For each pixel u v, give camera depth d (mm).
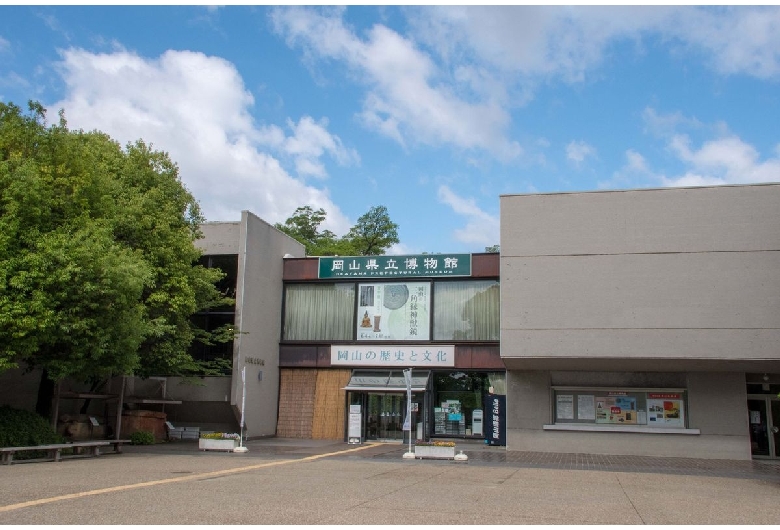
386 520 9688
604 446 25484
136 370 25328
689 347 22719
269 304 30344
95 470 15969
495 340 28906
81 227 19422
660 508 11734
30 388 27766
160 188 25953
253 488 12898
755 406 25609
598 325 23547
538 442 26016
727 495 13977
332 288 31312
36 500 10984
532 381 26531
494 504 11586
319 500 11453
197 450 23422
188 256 25500
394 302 30406
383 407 28578
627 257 23781
